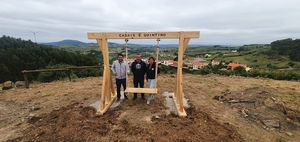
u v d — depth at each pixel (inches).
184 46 152.9
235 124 128.9
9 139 108.9
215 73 410.3
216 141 101.1
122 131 114.6
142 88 169.9
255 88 212.2
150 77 175.5
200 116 138.3
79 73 428.5
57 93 222.7
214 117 141.7
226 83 277.6
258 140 107.2
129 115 144.2
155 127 118.9
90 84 283.9
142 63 173.0
